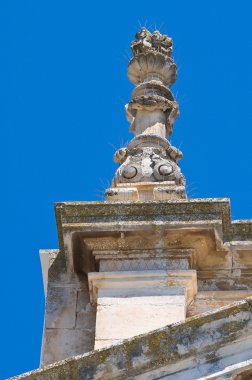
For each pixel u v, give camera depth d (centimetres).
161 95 2234
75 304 1883
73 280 1914
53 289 1905
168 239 1881
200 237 1878
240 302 1535
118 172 2036
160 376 1505
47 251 1945
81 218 1886
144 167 2036
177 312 1792
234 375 1497
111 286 1836
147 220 1878
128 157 2086
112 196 1986
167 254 1873
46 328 1853
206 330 1523
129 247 1883
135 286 1833
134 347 1512
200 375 1500
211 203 1883
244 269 1898
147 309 1797
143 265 1862
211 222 1869
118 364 1508
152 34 2333
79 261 1912
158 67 2280
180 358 1510
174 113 2211
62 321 1862
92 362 1509
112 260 1873
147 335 1516
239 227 1919
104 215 1886
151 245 1881
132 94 2248
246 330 1526
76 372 1507
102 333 1766
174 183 2011
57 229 1897
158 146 2123
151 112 2200
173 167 2041
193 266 1880
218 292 1867
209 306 1853
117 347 1512
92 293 1845
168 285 1833
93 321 1858
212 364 1508
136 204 1889
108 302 1809
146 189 2008
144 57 2280
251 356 1512
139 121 2192
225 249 1892
